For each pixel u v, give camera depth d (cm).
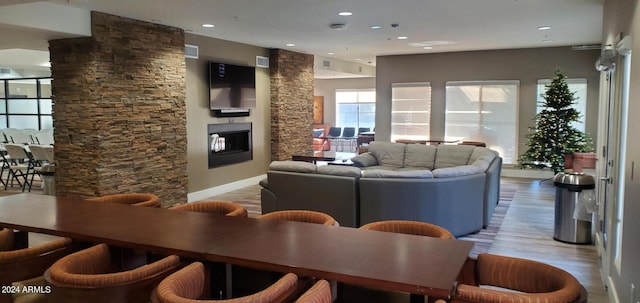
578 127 931
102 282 201
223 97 784
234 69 806
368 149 878
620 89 367
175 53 666
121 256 259
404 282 188
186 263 229
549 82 941
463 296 184
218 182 797
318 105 1736
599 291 384
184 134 691
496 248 495
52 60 574
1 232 278
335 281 214
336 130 1617
